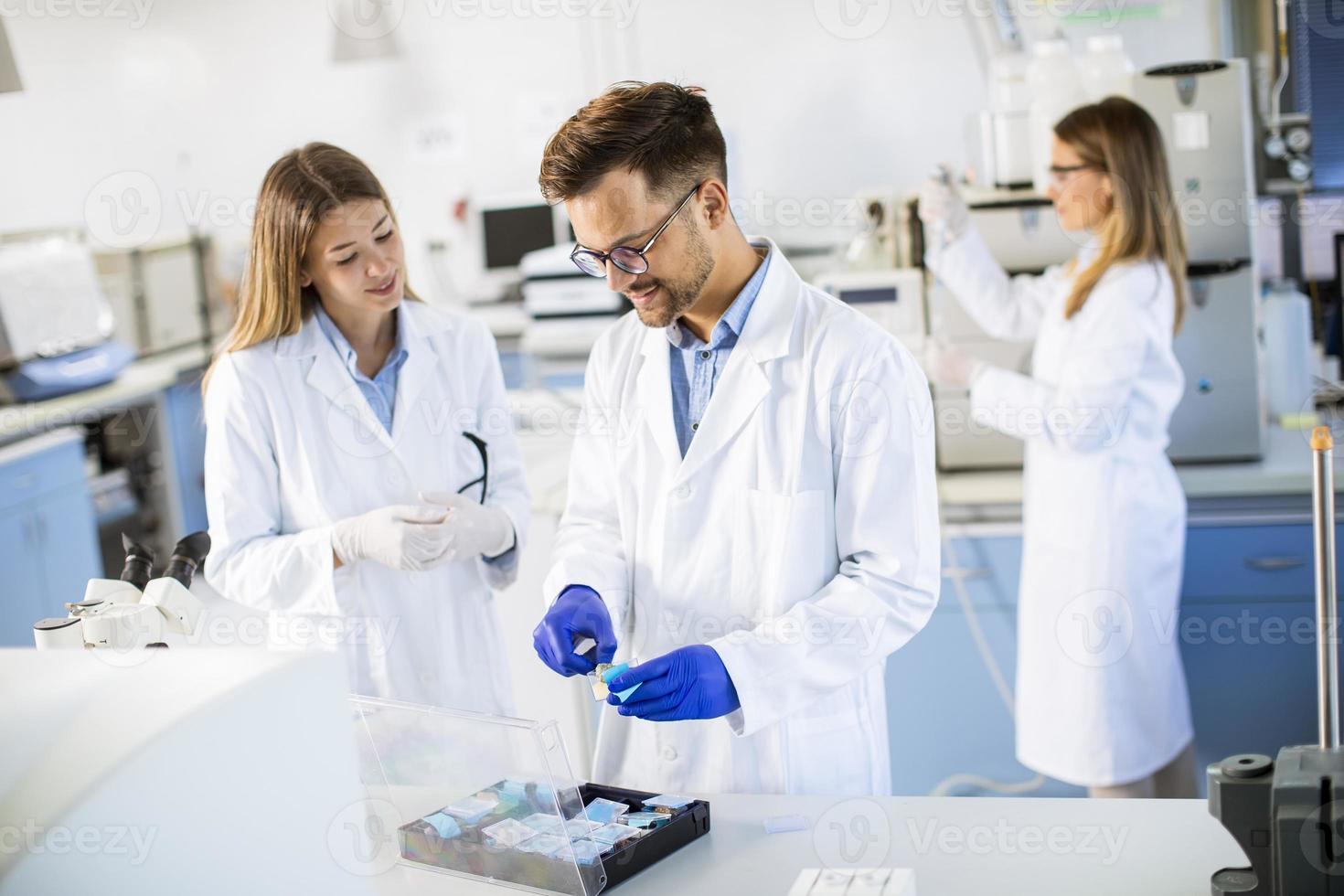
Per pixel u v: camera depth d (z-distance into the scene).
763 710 1.39
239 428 1.84
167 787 0.95
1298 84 3.30
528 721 1.17
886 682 2.84
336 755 1.05
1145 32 3.56
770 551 1.52
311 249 1.77
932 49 4.28
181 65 5.17
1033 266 2.80
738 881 1.20
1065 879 1.17
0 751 0.97
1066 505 2.53
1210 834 1.25
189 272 4.78
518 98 4.89
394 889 1.24
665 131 1.37
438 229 5.03
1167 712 2.55
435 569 1.85
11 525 3.62
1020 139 2.80
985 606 2.77
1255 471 2.65
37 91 5.29
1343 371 3.05
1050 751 2.62
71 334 4.11
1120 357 2.44
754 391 1.51
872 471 1.45
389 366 1.94
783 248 4.09
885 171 4.41
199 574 4.38
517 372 4.35
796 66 4.42
